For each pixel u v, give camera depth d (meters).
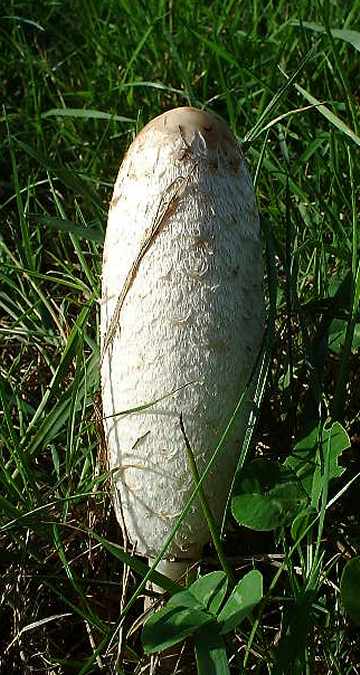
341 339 0.29
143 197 0.22
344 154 0.37
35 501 0.28
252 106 0.43
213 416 0.23
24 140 0.44
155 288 0.22
